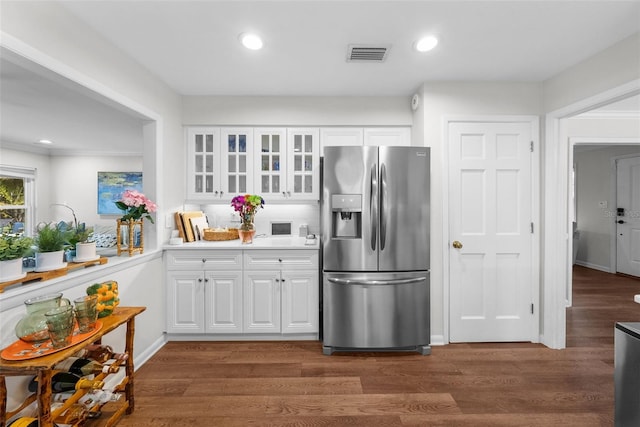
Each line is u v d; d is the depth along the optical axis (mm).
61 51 1561
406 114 2854
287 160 2893
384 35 1868
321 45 1982
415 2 1564
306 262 2582
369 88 2684
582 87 2184
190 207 3043
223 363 2258
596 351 2438
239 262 2572
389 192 2357
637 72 1832
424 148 2379
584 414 1723
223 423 1652
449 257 2557
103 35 1849
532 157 2553
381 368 2195
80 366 1466
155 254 2434
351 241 2369
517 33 1843
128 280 2117
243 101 2857
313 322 2592
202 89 2707
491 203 2551
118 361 1564
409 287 2375
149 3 1559
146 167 2451
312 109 2859
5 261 1337
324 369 2182
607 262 5266
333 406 1788
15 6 1319
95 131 3977
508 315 2582
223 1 1552
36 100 2756
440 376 2092
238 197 2674
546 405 1795
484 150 2547
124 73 2059
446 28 1797
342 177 2359
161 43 1952
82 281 1706
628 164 4945
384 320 2361
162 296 2555
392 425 1640
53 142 4695
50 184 5379
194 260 2564
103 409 1733
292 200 2914
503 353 2408
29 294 1407
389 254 2371
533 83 2543
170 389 1944
